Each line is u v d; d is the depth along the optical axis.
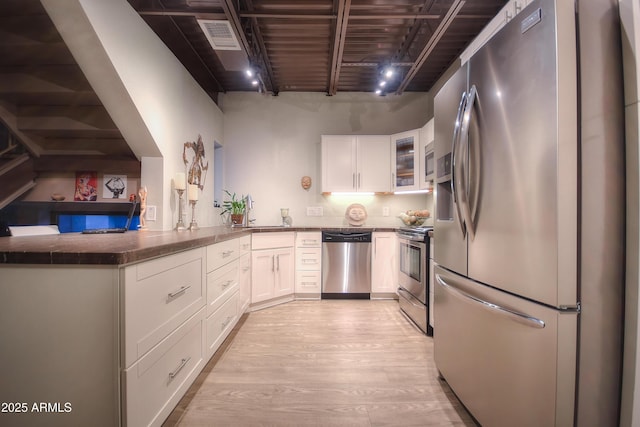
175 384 1.22
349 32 2.51
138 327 0.96
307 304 2.95
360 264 3.11
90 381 0.90
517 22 0.96
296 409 1.34
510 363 1.01
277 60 2.94
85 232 1.71
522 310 0.95
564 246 0.83
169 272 1.18
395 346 2.00
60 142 1.96
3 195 1.80
